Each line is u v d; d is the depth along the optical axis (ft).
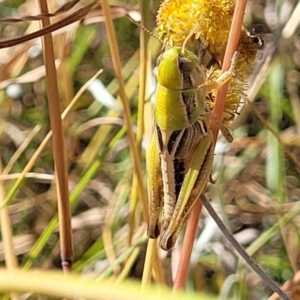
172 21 0.42
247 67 0.43
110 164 0.77
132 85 0.75
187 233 0.45
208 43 0.42
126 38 0.87
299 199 0.73
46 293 0.27
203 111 0.43
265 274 0.42
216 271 0.68
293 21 0.62
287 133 0.78
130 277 0.69
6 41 0.46
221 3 0.42
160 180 0.45
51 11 0.63
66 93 0.70
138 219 0.66
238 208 0.71
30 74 0.69
